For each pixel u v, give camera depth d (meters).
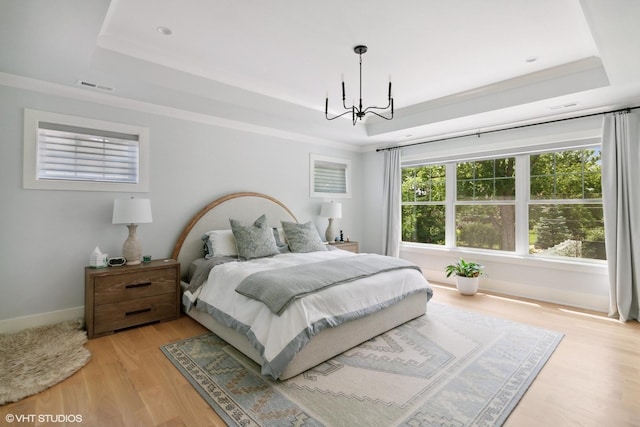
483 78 3.36
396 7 2.15
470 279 4.19
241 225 3.77
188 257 3.74
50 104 2.97
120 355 2.50
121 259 3.12
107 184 3.29
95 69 2.63
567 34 2.49
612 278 3.41
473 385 2.11
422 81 3.43
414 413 1.82
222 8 2.17
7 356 2.37
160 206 3.64
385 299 2.90
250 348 2.42
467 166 4.78
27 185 2.88
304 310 2.25
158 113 3.61
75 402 1.91
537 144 4.03
